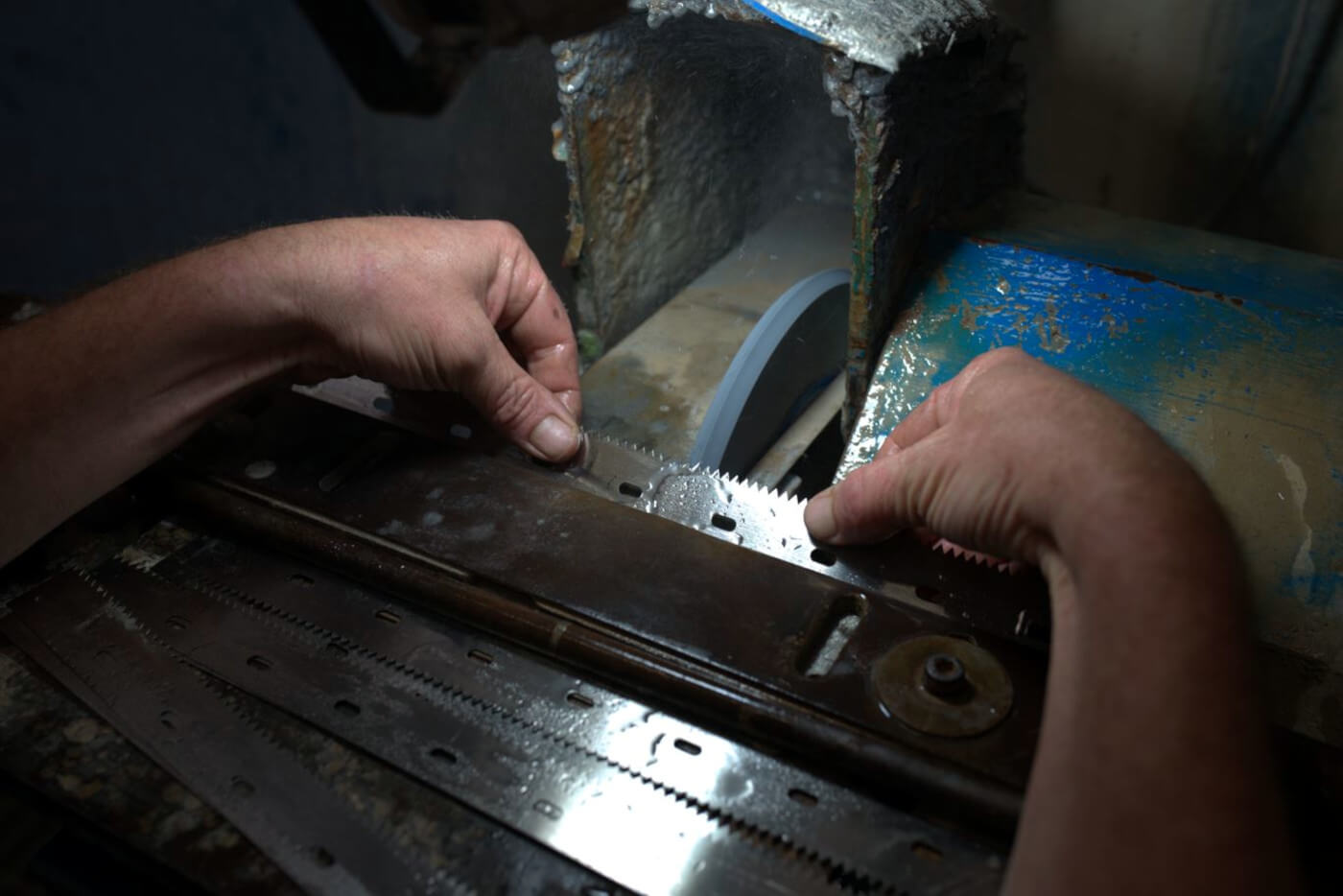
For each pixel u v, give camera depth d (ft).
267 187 8.05
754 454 4.07
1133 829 1.47
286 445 3.26
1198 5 5.30
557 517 2.91
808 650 2.54
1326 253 5.65
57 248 7.95
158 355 2.85
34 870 2.54
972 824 2.19
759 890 2.13
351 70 1.48
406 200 7.73
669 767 2.36
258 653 2.70
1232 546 1.78
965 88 3.62
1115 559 1.75
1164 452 1.95
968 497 2.26
